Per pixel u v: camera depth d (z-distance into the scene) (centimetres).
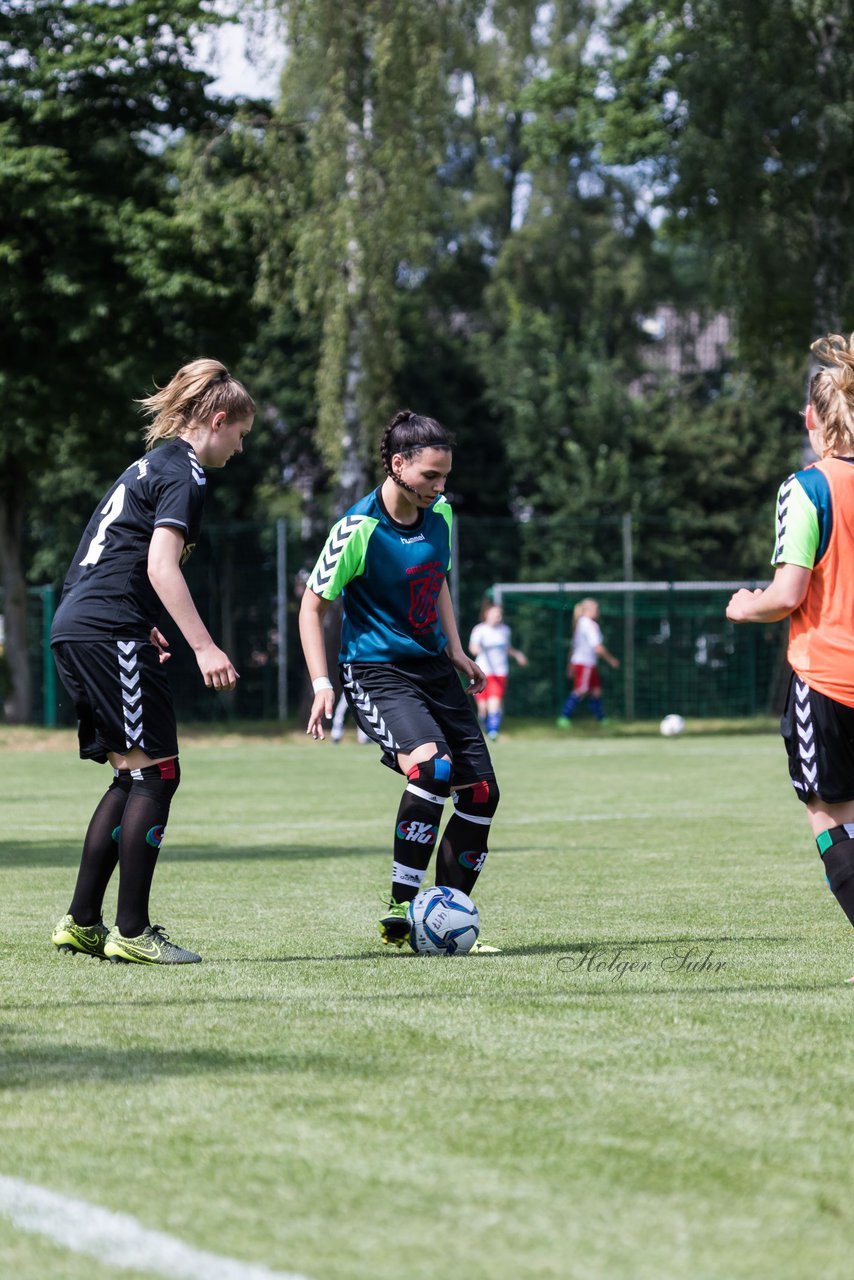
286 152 6269
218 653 1180
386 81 6028
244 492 9406
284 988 1065
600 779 3800
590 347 10025
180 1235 564
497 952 1239
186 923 1441
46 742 6106
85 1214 587
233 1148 672
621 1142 677
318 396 6462
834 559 1030
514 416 9825
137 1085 785
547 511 9738
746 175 6044
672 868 1920
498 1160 652
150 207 6450
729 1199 601
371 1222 576
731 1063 826
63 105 6209
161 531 1189
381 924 1248
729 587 7619
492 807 1298
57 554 9006
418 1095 760
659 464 9419
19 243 6112
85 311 6138
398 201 6144
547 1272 526
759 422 9756
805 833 2405
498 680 5819
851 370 1066
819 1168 640
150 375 6269
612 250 10306
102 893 1243
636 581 8806
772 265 6241
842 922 1424
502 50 7219
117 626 1205
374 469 6512
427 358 9888
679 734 6638
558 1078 793
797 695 1045
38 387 6241
